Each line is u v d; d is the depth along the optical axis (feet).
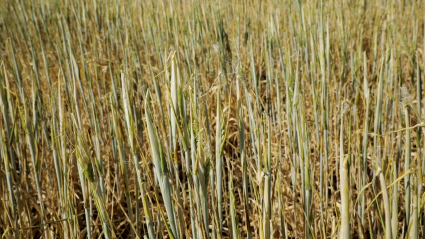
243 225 7.33
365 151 6.21
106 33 14.38
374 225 5.94
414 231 4.44
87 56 13.60
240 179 8.69
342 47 9.74
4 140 5.65
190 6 13.60
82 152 4.18
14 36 16.69
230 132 10.20
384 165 5.79
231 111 10.02
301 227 7.34
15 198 6.53
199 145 4.07
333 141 8.49
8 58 13.67
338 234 5.13
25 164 6.56
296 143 6.82
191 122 4.20
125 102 4.01
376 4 14.98
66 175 5.14
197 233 4.49
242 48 13.02
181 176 8.00
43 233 6.77
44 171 8.05
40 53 14.75
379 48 11.27
